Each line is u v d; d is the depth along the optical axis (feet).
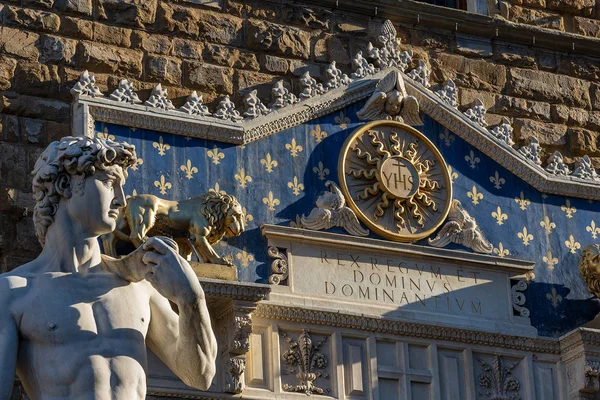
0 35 71.31
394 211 74.59
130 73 73.20
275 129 73.82
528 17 84.64
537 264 77.51
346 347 71.20
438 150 76.95
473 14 81.51
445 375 73.00
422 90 77.82
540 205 79.10
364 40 78.95
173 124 71.41
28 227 68.44
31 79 70.95
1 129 69.56
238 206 69.41
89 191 46.39
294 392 69.26
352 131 75.46
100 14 73.56
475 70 81.35
